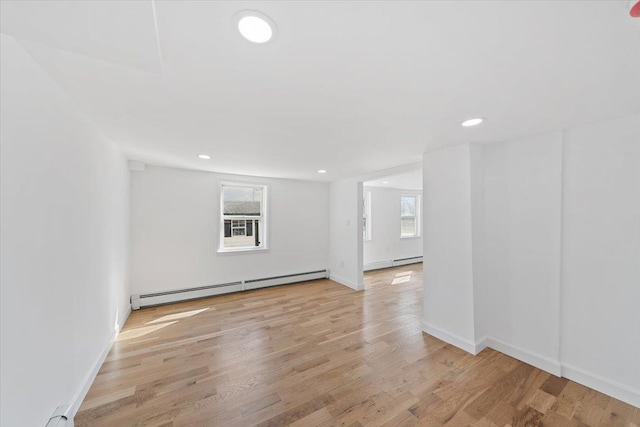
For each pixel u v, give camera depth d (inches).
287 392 72.0
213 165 137.6
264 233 181.8
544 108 63.0
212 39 36.7
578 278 76.7
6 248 37.4
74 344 61.7
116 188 101.7
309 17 32.7
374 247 237.0
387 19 33.0
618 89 53.0
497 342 95.0
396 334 108.4
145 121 72.0
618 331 69.7
